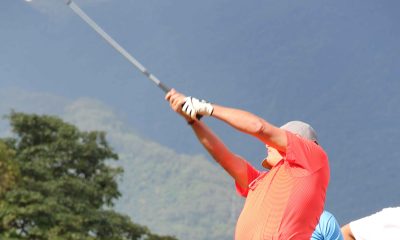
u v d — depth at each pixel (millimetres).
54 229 171375
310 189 18016
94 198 193750
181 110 18734
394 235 20062
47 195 184750
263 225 18172
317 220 18094
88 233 181250
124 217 190125
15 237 168125
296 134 18859
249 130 18109
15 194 174125
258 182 19094
